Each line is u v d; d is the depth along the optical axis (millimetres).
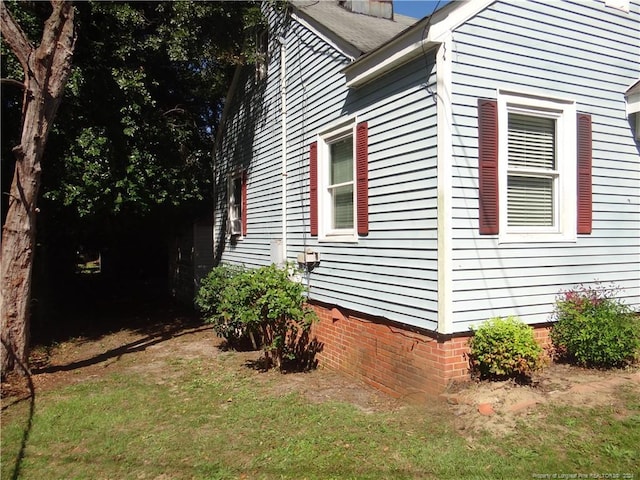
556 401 4438
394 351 5559
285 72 8617
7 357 6762
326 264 7164
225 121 12211
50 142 9242
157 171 10523
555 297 5480
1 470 4105
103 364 7953
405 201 5320
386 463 3762
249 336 8500
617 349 5098
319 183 7332
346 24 7605
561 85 5574
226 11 9578
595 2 5879
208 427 4848
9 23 6531
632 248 6145
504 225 5109
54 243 13555
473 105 4953
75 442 4641
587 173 5766
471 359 4859
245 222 10727
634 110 6004
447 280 4723
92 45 9359
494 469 3516
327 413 5000
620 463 3498
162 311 14383
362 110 6188
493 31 5090
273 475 3719
